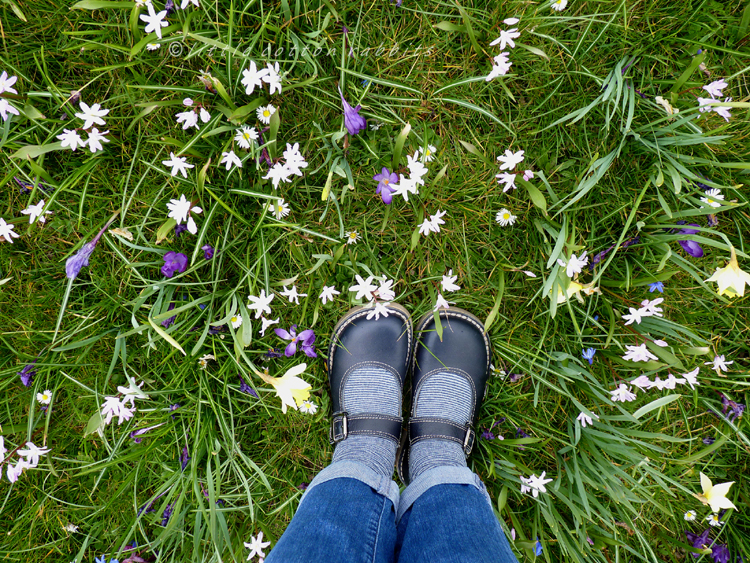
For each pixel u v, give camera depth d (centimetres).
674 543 73
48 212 68
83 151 67
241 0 64
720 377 72
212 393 70
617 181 70
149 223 67
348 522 58
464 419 70
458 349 71
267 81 60
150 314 63
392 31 68
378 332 71
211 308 66
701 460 74
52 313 69
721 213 72
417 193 68
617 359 68
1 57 65
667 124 68
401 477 75
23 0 65
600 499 73
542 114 68
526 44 68
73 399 70
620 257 70
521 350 70
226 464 68
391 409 70
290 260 70
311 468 74
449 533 58
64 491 72
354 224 70
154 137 66
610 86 65
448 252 71
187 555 72
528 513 73
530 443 72
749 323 72
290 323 71
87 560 73
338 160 66
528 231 70
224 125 64
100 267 69
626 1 68
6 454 69
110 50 66
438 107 69
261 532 69
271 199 65
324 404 72
